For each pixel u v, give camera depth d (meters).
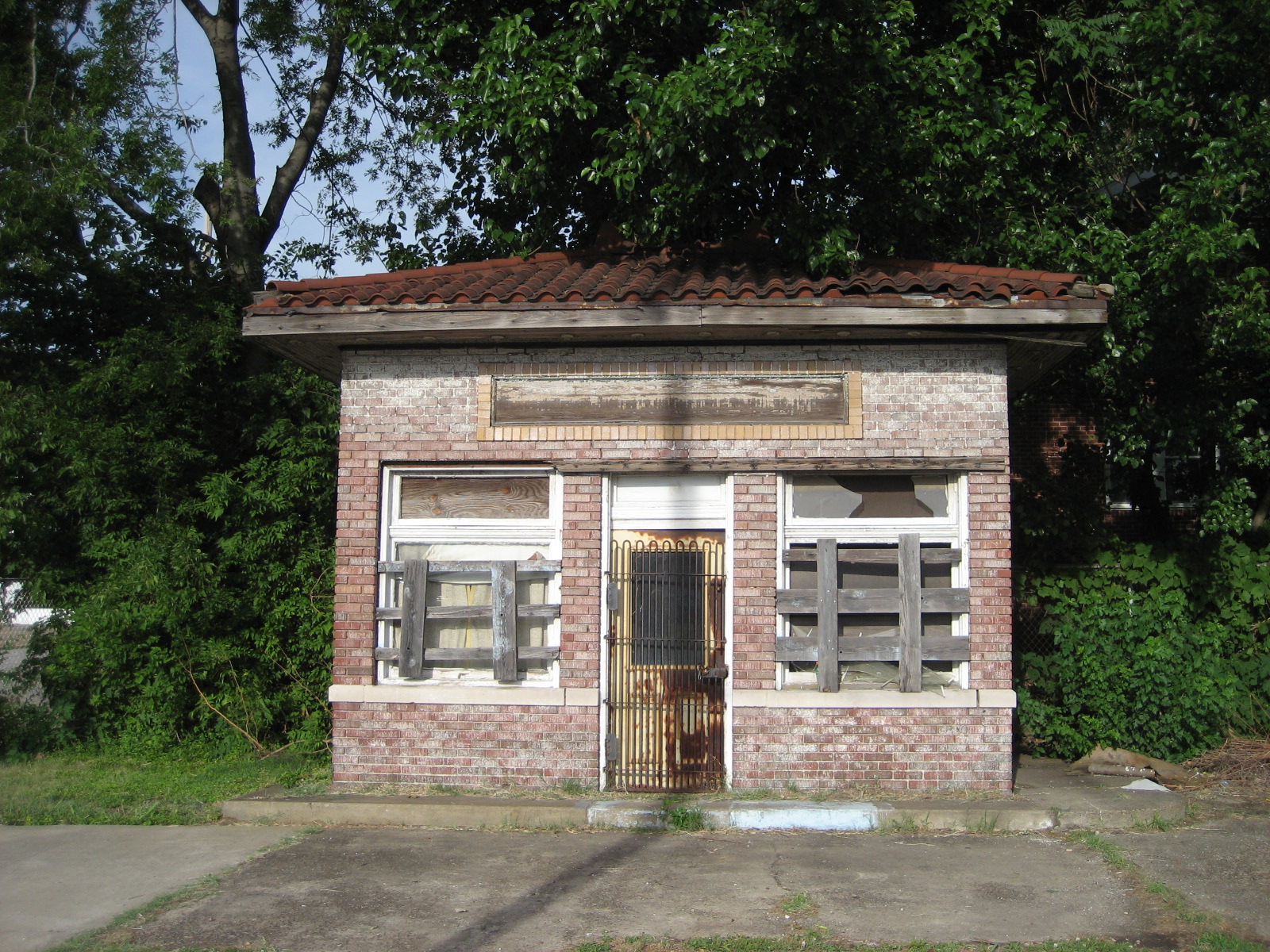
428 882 6.74
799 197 10.60
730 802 8.16
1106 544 11.03
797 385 8.66
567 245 12.52
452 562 8.79
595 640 8.59
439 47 11.29
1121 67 12.02
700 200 10.69
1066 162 12.58
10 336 11.68
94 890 6.64
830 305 8.18
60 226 11.46
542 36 11.59
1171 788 9.10
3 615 11.22
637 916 6.11
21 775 9.74
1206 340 10.94
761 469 8.58
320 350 9.12
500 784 8.59
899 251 11.55
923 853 7.31
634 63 10.19
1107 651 9.95
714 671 8.55
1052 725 10.13
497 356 8.86
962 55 10.88
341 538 8.86
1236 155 10.43
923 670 8.56
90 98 12.33
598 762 8.53
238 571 11.06
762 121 9.35
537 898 6.43
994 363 8.59
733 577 8.55
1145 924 5.97
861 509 8.72
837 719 8.42
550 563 8.75
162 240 12.78
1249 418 11.77
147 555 10.34
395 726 8.70
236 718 10.58
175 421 11.45
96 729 10.88
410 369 8.91
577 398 8.77
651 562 8.71
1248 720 10.32
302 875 6.90
